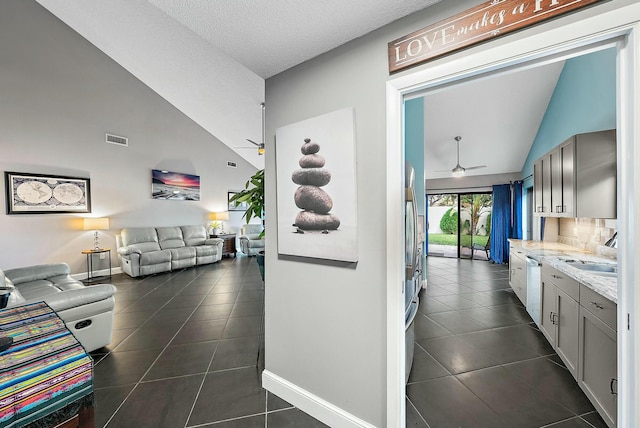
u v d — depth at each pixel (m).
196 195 6.89
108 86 5.15
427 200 7.69
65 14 3.92
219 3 1.16
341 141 1.42
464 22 1.10
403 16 1.25
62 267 3.70
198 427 1.52
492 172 6.54
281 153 1.66
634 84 0.86
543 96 3.95
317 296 1.58
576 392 1.78
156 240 5.78
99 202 5.05
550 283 2.36
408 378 1.94
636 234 0.87
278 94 1.73
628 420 0.93
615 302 1.39
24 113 4.13
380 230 1.34
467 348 2.37
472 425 1.53
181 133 6.56
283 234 1.67
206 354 2.32
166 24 2.48
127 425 1.53
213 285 4.58
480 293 4.02
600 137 2.19
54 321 1.08
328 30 1.33
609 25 0.88
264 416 1.60
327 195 1.47
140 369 2.09
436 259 7.05
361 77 1.38
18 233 4.10
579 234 3.21
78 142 4.73
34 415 0.67
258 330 2.81
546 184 3.04
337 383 1.51
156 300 3.79
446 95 4.17
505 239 6.39
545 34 0.97
